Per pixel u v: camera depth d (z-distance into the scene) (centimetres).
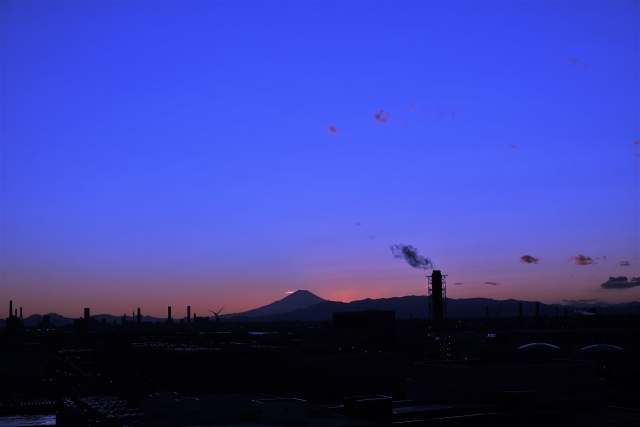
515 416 15562
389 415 14538
